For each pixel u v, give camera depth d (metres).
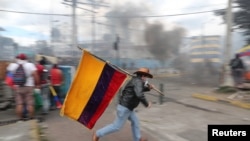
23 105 8.30
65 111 6.10
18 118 8.27
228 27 14.95
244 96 12.20
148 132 7.51
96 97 6.16
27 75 8.12
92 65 6.17
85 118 6.16
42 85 9.09
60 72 9.94
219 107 11.04
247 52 14.59
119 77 6.11
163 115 9.71
